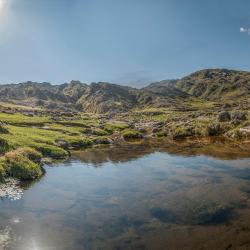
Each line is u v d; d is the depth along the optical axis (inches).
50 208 1040.2
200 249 738.8
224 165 1712.6
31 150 1822.1
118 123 5334.6
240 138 3095.5
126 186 1311.5
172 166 1732.3
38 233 839.7
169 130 3941.9
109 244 779.4
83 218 951.6
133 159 2012.8
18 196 1169.4
